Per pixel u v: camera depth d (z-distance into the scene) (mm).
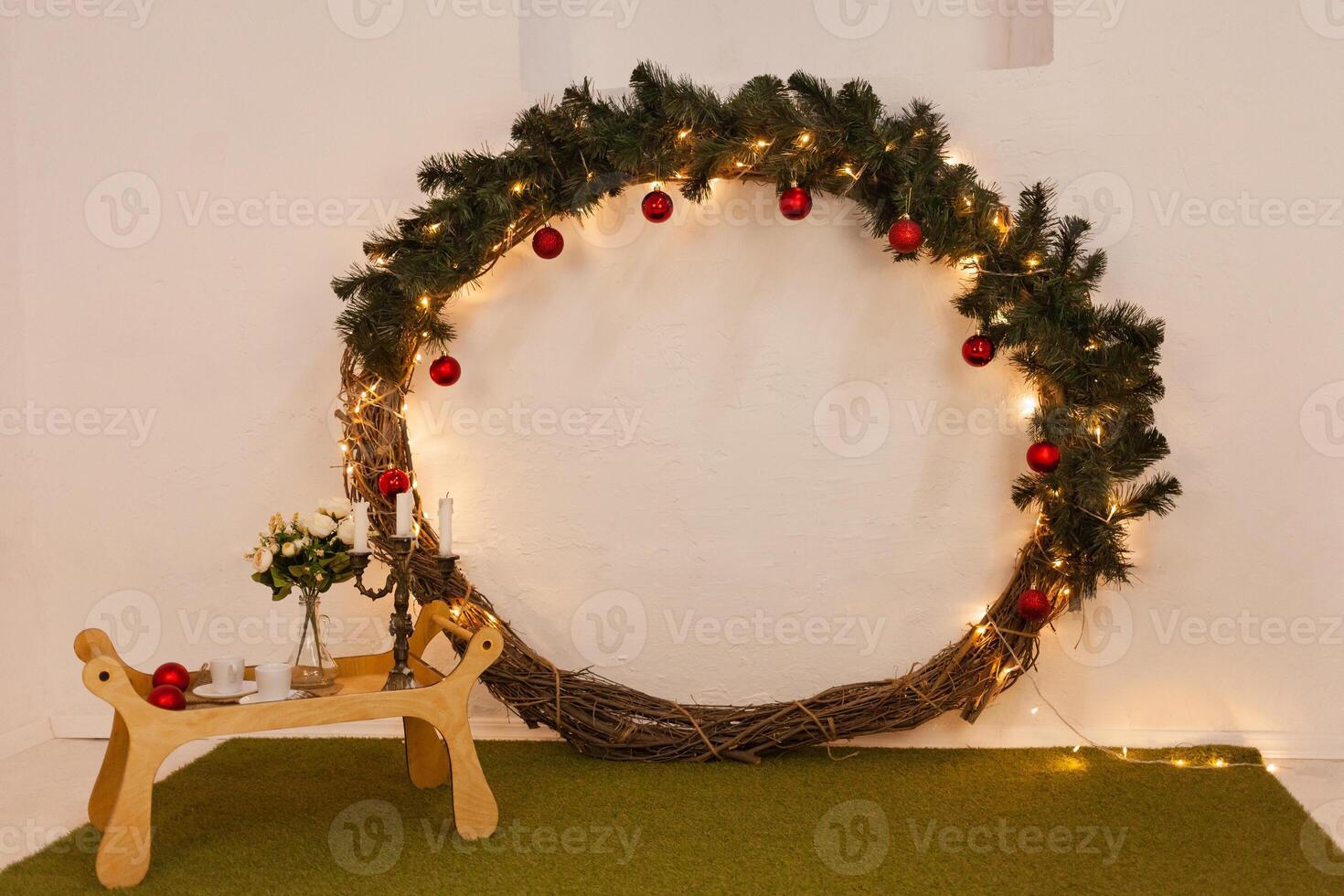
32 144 2695
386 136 2648
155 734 1854
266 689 1971
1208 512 2568
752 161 2447
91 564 2727
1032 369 2428
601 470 2656
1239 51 2523
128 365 2703
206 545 2709
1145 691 2604
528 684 2500
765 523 2643
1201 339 2551
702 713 2545
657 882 1875
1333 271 2527
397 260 2383
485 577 2674
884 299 2604
